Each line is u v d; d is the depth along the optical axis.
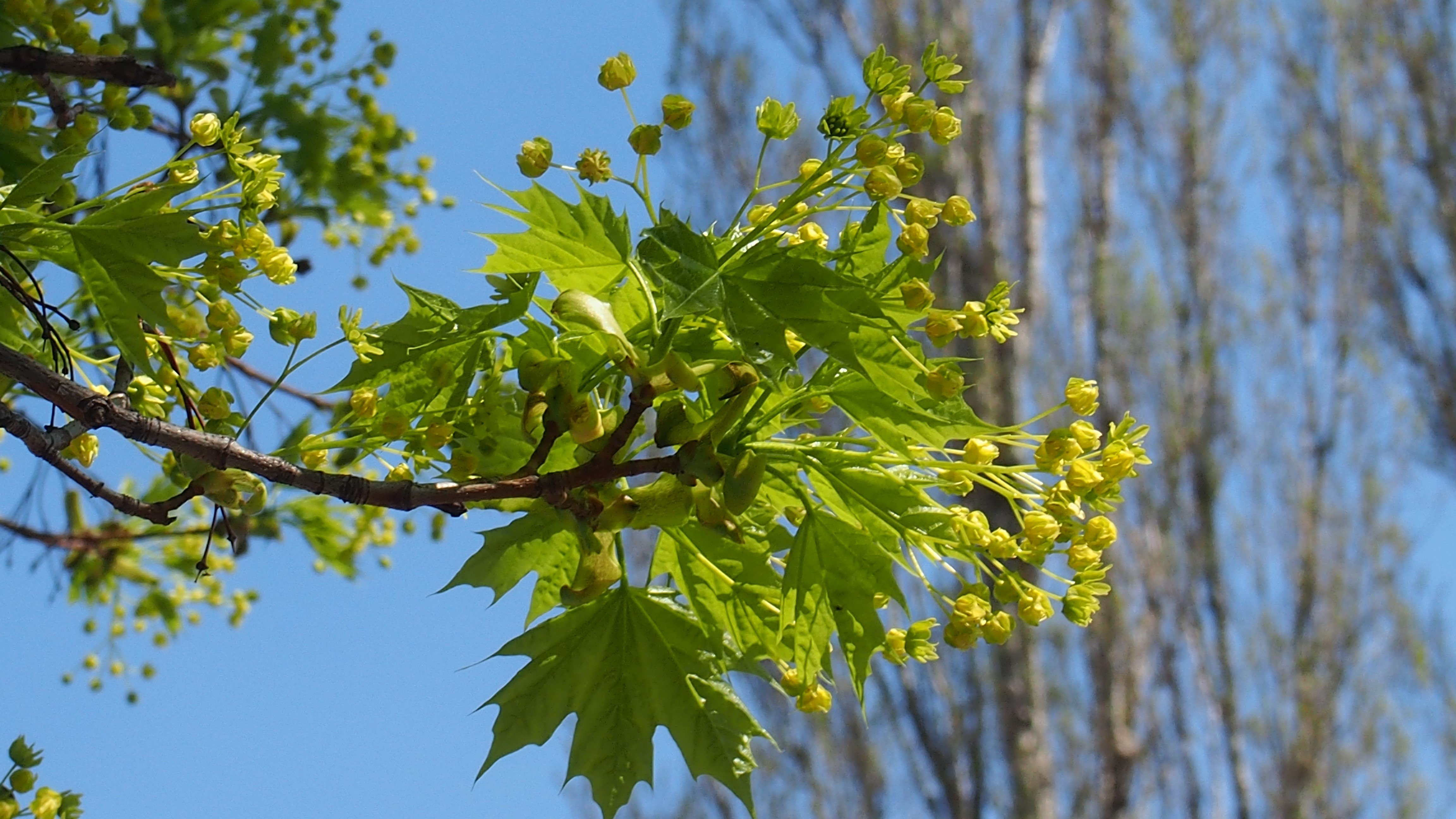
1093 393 1.00
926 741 3.75
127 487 1.35
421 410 1.00
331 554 1.34
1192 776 4.07
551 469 1.02
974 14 3.75
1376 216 4.23
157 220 0.98
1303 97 4.37
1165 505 4.09
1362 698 4.23
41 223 0.98
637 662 1.03
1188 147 4.25
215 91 1.29
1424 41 4.22
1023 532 1.00
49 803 1.09
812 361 1.80
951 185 3.48
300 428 1.16
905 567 1.01
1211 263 4.25
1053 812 3.16
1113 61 4.11
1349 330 4.30
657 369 0.97
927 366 0.99
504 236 1.01
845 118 0.99
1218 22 4.33
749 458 0.98
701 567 1.03
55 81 1.14
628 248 1.00
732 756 1.03
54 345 1.01
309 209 1.34
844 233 1.00
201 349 1.01
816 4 3.84
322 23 1.31
